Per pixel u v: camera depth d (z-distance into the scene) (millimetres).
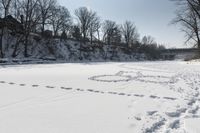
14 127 5707
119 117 6477
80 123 6000
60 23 66500
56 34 66812
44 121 6156
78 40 77812
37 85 12180
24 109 7297
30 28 48281
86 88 11375
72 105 7848
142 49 107688
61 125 5859
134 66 30641
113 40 96250
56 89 10992
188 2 40281
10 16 47406
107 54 83000
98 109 7340
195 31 43250
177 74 18391
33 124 5918
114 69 24250
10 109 7293
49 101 8430
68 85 12297
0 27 47500
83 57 71000
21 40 49500
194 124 5875
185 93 9984
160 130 5477
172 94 9789
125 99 8828
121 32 102500
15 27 49438
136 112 6984
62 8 65875
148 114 6793
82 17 81062
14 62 38094
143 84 12812
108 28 94312
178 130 5477
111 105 7863
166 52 121188
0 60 36562
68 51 66625
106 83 13156
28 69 23531
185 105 7805
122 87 11758
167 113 6816
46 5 51812
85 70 22547
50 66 29531
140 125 5785
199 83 13008
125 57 90000
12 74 17922
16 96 9266
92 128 5645
